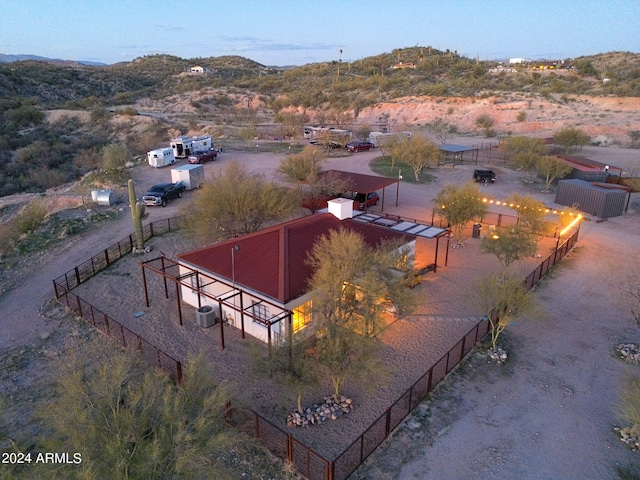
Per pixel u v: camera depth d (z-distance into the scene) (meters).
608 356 17.34
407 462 12.28
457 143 72.81
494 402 14.73
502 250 22.89
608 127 72.75
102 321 19.77
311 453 12.44
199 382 11.54
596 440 13.08
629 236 31.25
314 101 115.62
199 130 85.25
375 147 70.50
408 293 16.84
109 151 51.09
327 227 22.22
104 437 9.17
